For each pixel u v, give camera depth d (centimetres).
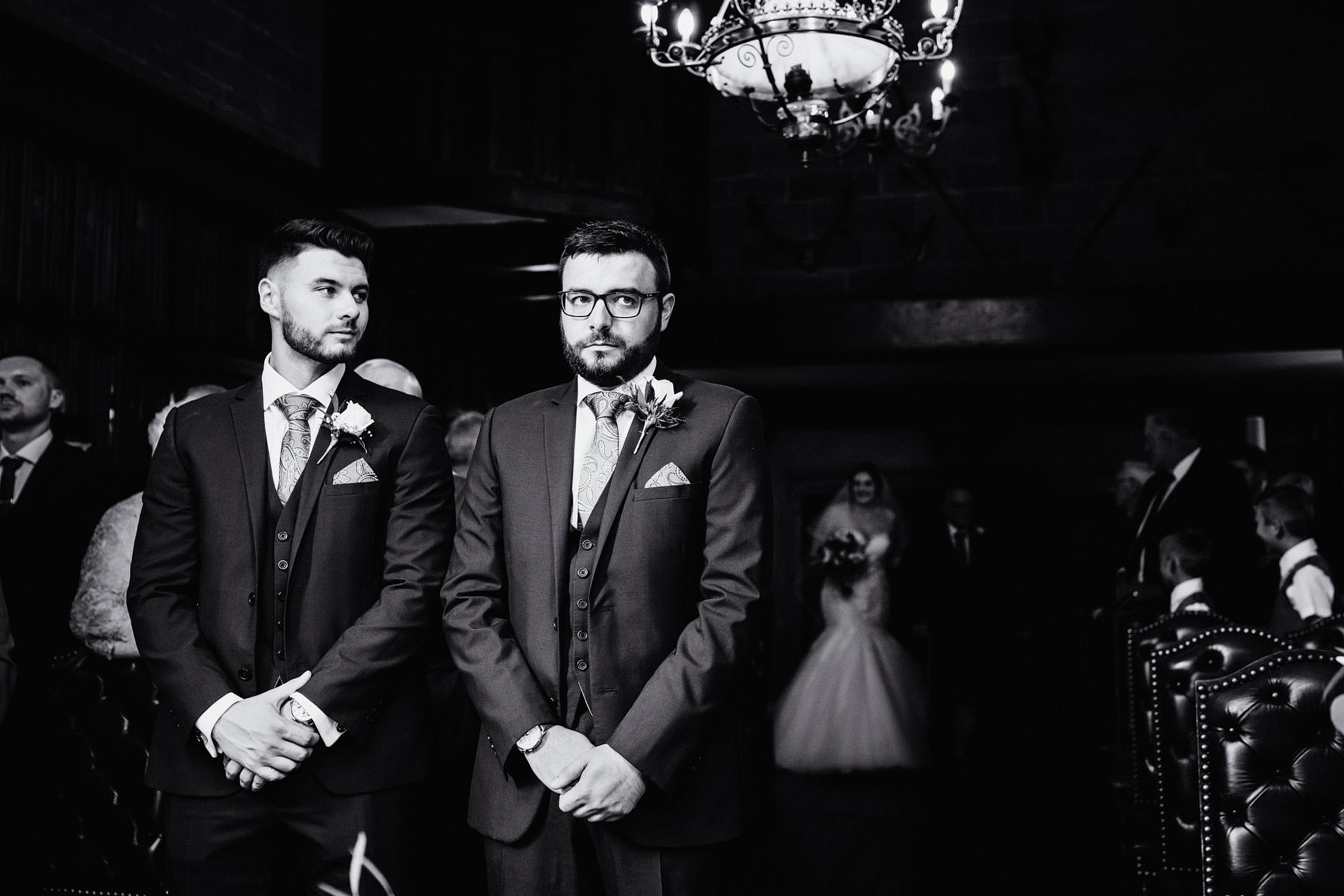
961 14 753
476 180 620
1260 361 754
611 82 647
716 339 747
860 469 802
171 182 532
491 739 219
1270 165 713
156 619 238
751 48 344
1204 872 277
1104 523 849
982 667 775
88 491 374
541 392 246
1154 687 380
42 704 331
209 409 253
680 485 224
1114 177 730
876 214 754
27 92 446
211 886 232
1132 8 735
